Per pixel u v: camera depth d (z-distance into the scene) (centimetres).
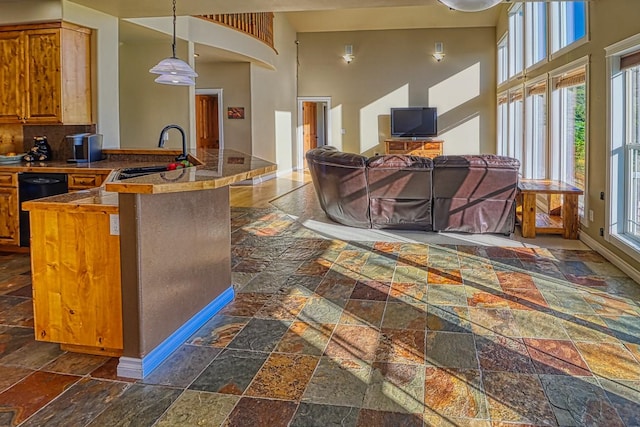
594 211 473
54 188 446
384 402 211
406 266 422
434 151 1164
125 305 233
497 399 213
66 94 483
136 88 741
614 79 422
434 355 255
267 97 1058
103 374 237
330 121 1232
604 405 207
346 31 1205
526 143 766
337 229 573
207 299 304
